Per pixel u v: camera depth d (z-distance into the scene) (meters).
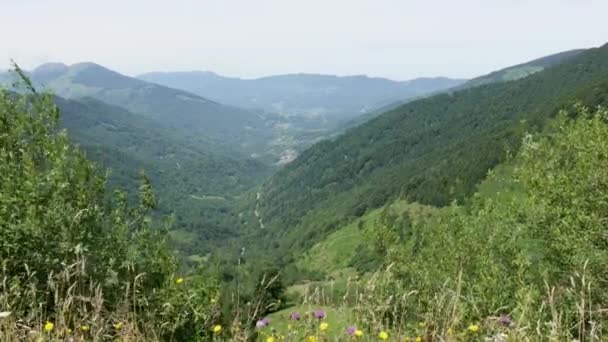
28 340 3.82
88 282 5.11
